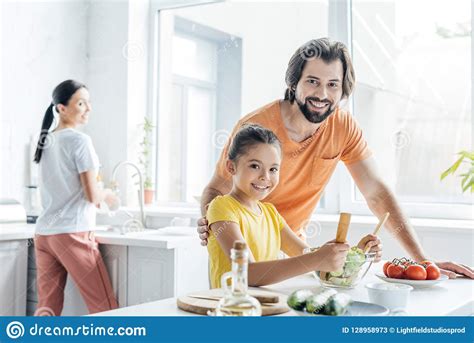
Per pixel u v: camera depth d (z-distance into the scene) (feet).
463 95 8.23
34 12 10.34
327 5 9.30
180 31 11.19
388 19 8.65
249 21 10.34
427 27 8.39
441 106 8.39
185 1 10.91
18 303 8.50
